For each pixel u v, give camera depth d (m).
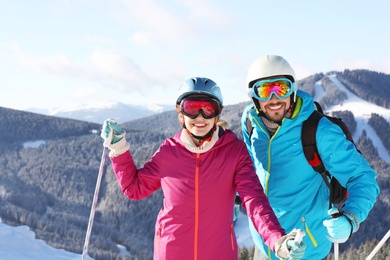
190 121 2.82
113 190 160.88
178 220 2.82
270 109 3.17
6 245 8.80
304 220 3.20
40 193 175.62
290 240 2.26
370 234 107.81
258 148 3.33
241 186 2.76
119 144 2.88
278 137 3.20
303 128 3.11
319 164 3.13
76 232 123.12
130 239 132.88
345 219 2.74
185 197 2.81
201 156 2.82
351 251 37.28
